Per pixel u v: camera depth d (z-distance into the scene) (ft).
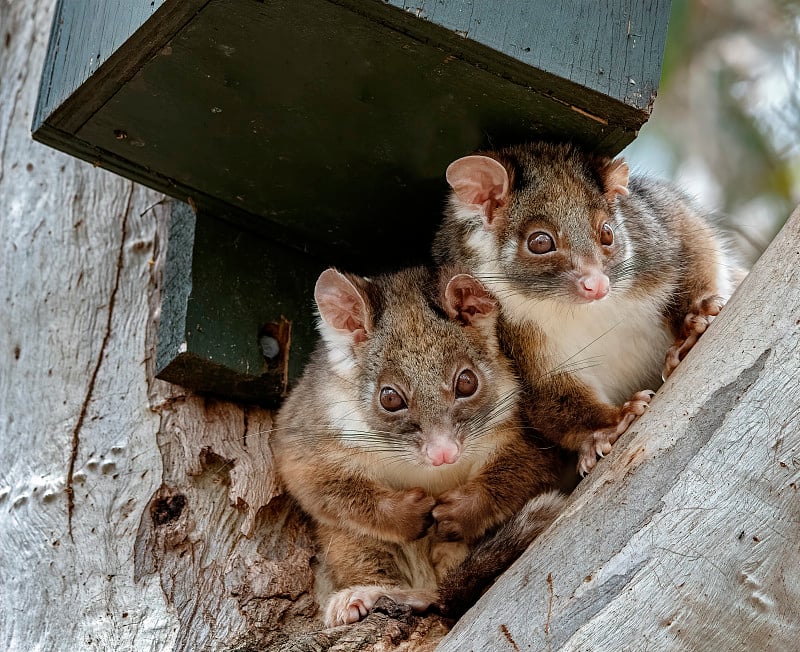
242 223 29.27
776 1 44.09
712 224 29.27
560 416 26.21
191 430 28.14
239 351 28.48
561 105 23.80
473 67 22.80
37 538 26.40
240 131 25.73
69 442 27.73
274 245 30.14
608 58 23.27
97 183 31.19
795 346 19.76
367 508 26.86
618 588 19.20
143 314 29.14
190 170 27.30
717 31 44.06
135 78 24.17
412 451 25.90
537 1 22.86
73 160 31.71
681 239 27.30
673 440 20.06
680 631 18.95
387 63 23.06
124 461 27.43
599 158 26.12
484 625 20.40
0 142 33.37
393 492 26.89
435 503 26.55
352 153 26.23
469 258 27.14
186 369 28.09
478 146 25.93
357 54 22.89
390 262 30.99
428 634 23.79
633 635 18.97
